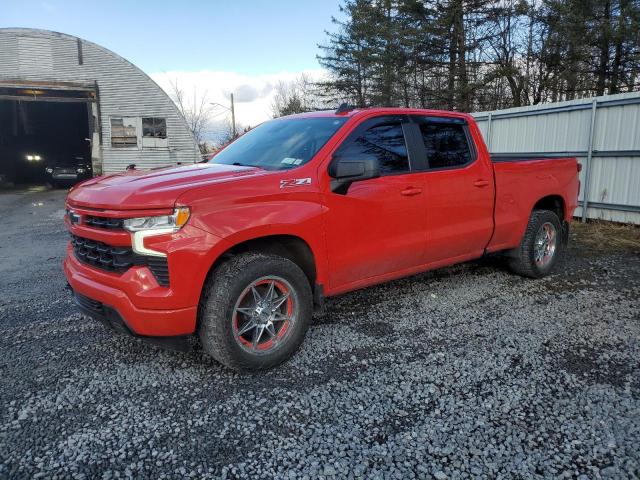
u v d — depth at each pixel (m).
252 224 3.04
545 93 23.11
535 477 2.19
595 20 18.56
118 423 2.66
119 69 22.16
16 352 3.59
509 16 21.67
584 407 2.75
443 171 4.27
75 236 3.41
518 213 4.99
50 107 28.77
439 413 2.72
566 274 5.57
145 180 3.22
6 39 20.73
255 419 2.68
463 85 22.69
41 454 2.38
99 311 3.13
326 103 35.97
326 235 3.48
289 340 3.31
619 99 8.40
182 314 2.88
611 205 8.76
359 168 3.29
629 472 2.21
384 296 4.80
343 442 2.47
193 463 2.32
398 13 23.95
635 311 4.30
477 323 4.05
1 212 13.55
